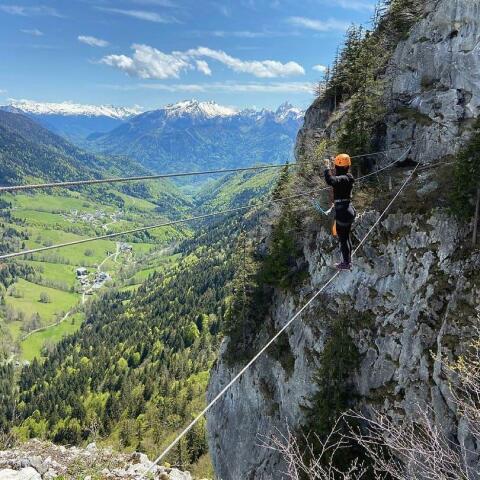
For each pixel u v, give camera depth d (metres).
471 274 26.94
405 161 40.69
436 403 24.98
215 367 50.38
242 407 42.94
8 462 21.36
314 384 34.19
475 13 37.72
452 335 25.56
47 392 126.25
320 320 35.56
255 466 38.34
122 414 110.12
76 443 100.50
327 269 37.22
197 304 174.38
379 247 33.62
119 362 144.12
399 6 48.53
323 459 29.11
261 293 45.66
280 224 43.84
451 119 37.62
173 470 23.67
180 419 94.88
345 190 14.06
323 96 62.31
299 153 63.62
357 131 43.56
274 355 39.94
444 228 29.92
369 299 32.91
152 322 171.62
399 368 28.91
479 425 14.52
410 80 43.16
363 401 30.53
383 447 26.95
